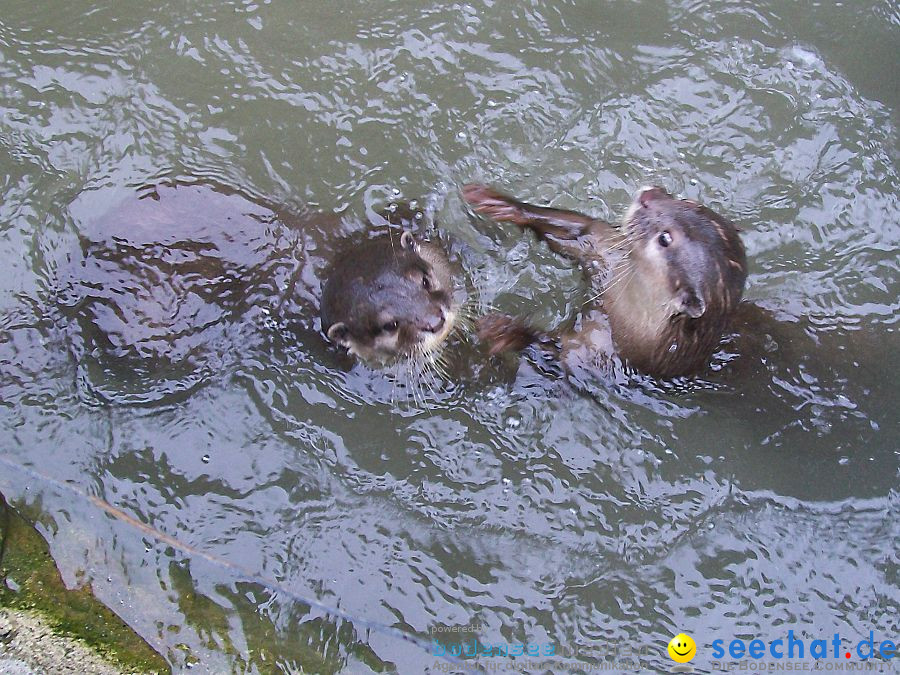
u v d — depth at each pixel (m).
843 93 1.81
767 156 1.78
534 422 1.67
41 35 1.81
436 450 1.66
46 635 1.56
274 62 1.81
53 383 1.67
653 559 1.62
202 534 1.62
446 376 1.69
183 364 1.67
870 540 1.63
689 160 1.78
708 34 1.83
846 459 1.66
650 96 1.80
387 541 1.63
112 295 1.67
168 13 1.82
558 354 1.69
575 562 1.62
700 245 1.61
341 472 1.65
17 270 1.71
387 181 1.76
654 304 1.64
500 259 1.73
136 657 1.56
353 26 1.83
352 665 1.58
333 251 1.71
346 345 1.67
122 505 1.63
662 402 1.68
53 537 1.61
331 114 1.79
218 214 1.69
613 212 1.75
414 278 1.67
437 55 1.82
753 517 1.64
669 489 1.65
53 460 1.65
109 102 1.78
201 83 1.79
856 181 1.77
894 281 1.73
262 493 1.64
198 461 1.65
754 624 1.59
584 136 1.78
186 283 1.67
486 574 1.61
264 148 1.77
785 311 1.70
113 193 1.74
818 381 1.68
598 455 1.66
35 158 1.76
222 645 1.58
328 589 1.61
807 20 1.84
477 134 1.78
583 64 1.82
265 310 1.69
